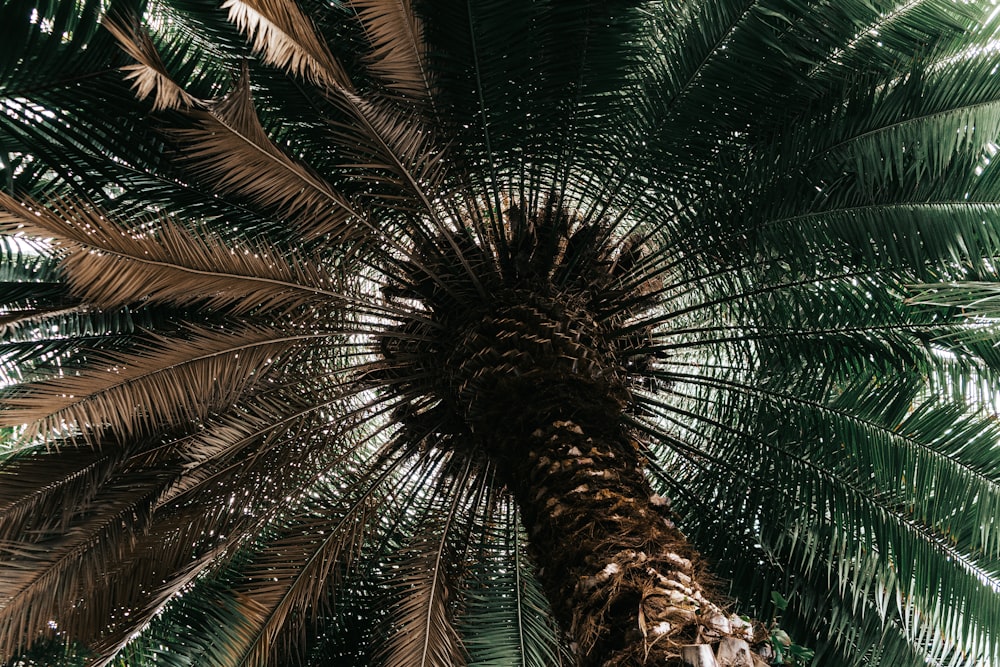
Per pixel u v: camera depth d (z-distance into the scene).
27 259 5.84
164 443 5.23
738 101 5.27
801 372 5.82
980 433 5.18
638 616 3.30
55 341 5.53
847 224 5.17
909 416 5.39
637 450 4.84
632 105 5.36
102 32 4.57
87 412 4.17
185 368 4.46
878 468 5.43
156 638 5.65
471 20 4.54
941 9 5.14
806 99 5.34
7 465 4.86
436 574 5.61
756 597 5.98
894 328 5.41
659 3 5.35
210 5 5.25
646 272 6.01
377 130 4.50
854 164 5.25
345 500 5.70
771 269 5.60
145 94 3.74
